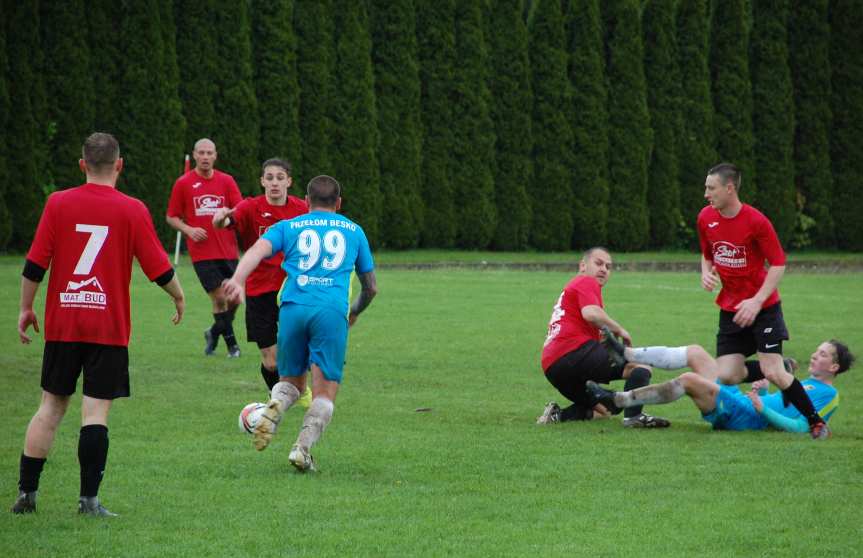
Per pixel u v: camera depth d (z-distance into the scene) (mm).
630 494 22531
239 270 23859
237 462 25312
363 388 38250
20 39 96125
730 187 30219
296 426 30516
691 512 21156
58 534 19234
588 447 27500
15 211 96438
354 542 18969
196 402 34156
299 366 25047
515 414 33250
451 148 122312
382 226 118438
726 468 25016
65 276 20469
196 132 107000
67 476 23734
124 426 29906
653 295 75750
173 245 105062
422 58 121250
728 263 31094
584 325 31484
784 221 132500
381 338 52000
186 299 66750
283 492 22438
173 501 21672
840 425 32031
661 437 29031
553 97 125500
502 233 124750
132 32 102188
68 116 99250
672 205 130500
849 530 19953
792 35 133750
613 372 31312
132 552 18250
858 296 76750
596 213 126875
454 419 32031
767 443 28156
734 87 131000
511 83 124000
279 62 111312
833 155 135125
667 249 132125
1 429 29141
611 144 128375
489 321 59344
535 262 112000
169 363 42969
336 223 25062
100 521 20156
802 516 20844
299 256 24656
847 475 24359
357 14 116125
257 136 110000
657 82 129875
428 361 44969
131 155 102438
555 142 125812
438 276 91562
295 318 24344
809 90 133625
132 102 102188
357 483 23359
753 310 29438
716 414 29984
